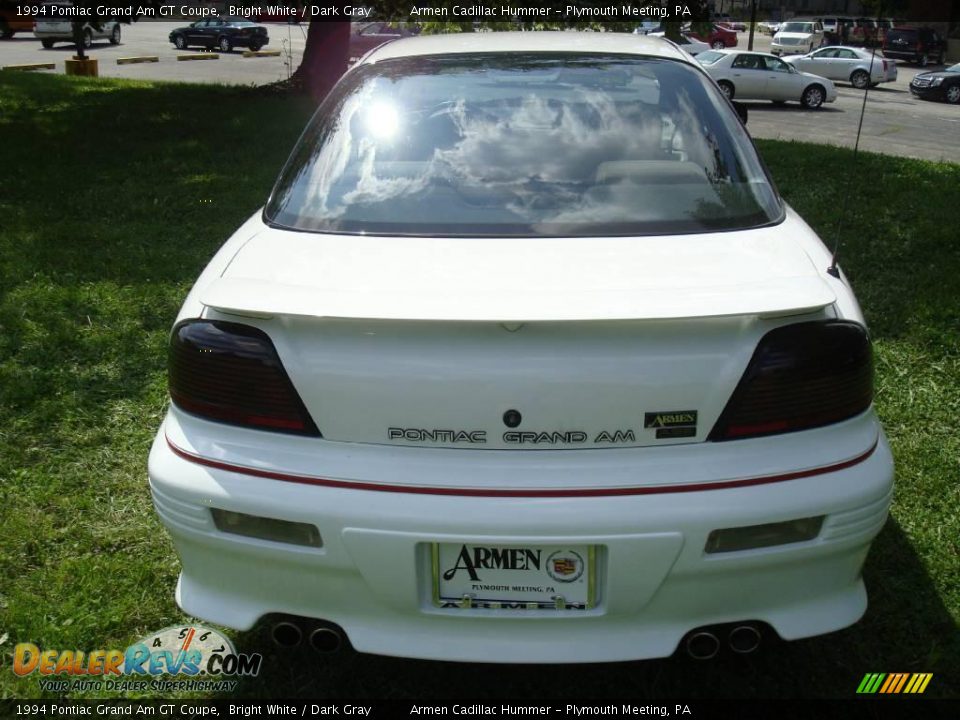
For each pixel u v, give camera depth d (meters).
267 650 2.61
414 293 2.00
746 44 39.59
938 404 3.98
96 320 4.88
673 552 1.96
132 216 7.06
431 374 1.95
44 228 6.58
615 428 1.95
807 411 2.02
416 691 2.46
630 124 2.76
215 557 2.16
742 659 2.54
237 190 7.85
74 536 3.09
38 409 3.90
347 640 2.24
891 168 8.83
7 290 5.28
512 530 1.94
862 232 6.39
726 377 1.96
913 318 4.82
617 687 2.46
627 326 1.93
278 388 2.03
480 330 1.94
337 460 2.01
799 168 8.68
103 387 4.14
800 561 2.05
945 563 2.91
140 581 2.86
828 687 2.44
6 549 3.00
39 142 10.09
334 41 15.08
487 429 1.96
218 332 2.10
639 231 2.37
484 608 2.05
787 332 2.01
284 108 13.32
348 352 1.99
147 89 15.78
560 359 1.93
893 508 3.22
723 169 2.65
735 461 1.97
